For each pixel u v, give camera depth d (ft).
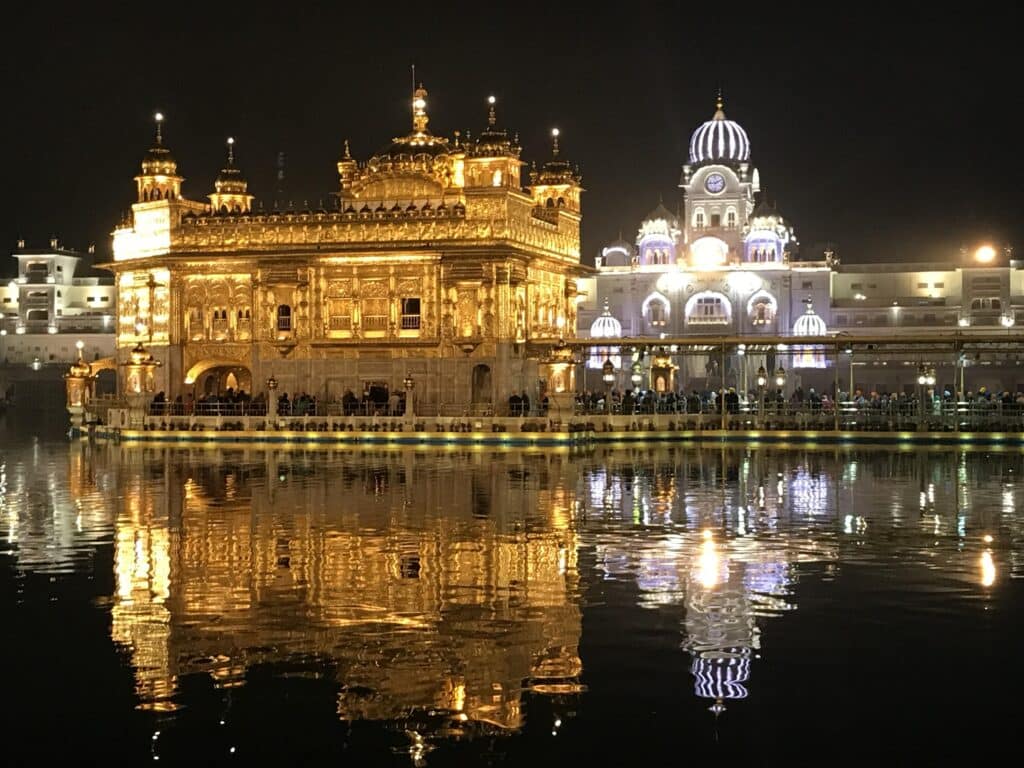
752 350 193.16
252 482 116.98
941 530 83.87
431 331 195.72
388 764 40.42
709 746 41.63
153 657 51.21
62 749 41.68
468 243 193.26
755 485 113.19
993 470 129.29
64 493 107.96
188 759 40.91
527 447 168.86
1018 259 368.27
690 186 332.80
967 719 43.91
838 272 355.15
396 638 53.83
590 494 105.40
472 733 42.75
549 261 210.38
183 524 87.10
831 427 181.37
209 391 216.54
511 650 51.93
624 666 49.75
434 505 97.66
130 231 215.72
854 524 86.63
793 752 41.14
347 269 199.31
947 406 187.42
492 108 196.44
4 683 48.01
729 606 59.67
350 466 136.36
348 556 73.36
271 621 56.80
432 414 194.59
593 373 293.84
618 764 40.29
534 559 72.28
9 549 76.69
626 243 351.87
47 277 388.98
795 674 48.70
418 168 208.54
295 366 201.87
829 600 60.80
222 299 206.90
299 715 44.47
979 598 61.36
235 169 238.89
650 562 71.31
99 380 364.17
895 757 40.73
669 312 328.70
